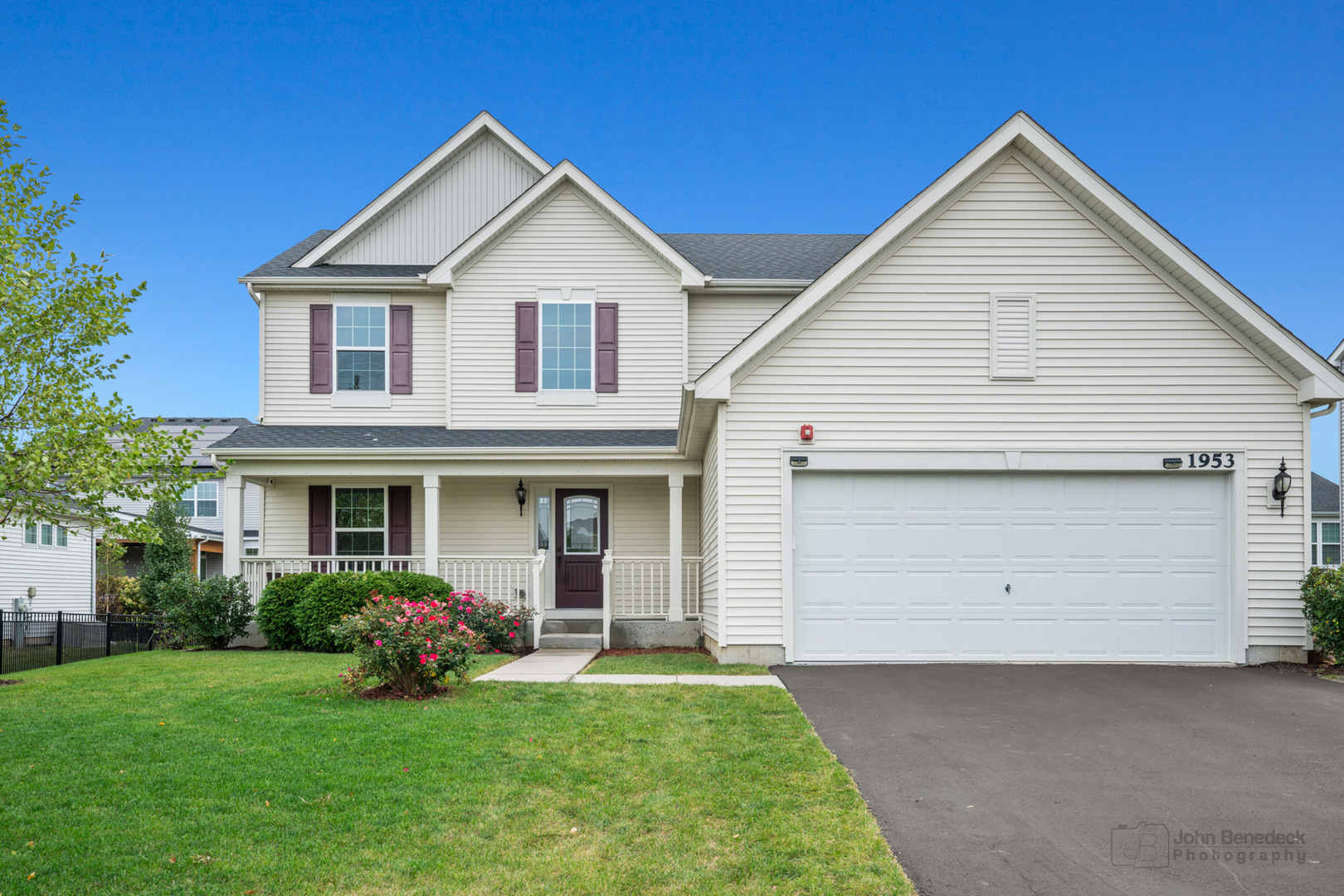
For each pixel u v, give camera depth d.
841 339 11.16
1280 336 10.81
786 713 7.73
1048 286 11.23
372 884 4.26
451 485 15.98
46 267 10.05
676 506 14.34
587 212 15.90
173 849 4.64
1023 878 4.39
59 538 23.25
